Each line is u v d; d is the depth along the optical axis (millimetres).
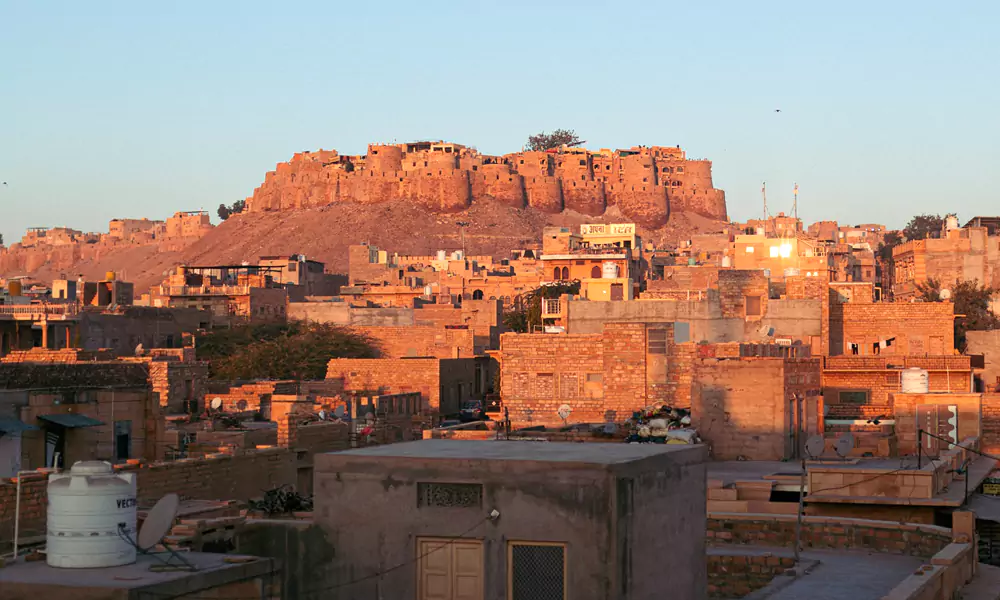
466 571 19656
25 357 58406
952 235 119938
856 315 70250
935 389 55500
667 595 20375
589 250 160250
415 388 76375
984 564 28562
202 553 18844
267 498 25406
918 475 31172
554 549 19219
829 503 31594
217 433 42438
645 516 19703
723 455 40625
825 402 56031
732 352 49500
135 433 37562
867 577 25375
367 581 20062
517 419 54281
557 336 54438
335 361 77312
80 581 16672
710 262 152500
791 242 113938
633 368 51469
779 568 26625
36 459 34219
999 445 47094
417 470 19891
